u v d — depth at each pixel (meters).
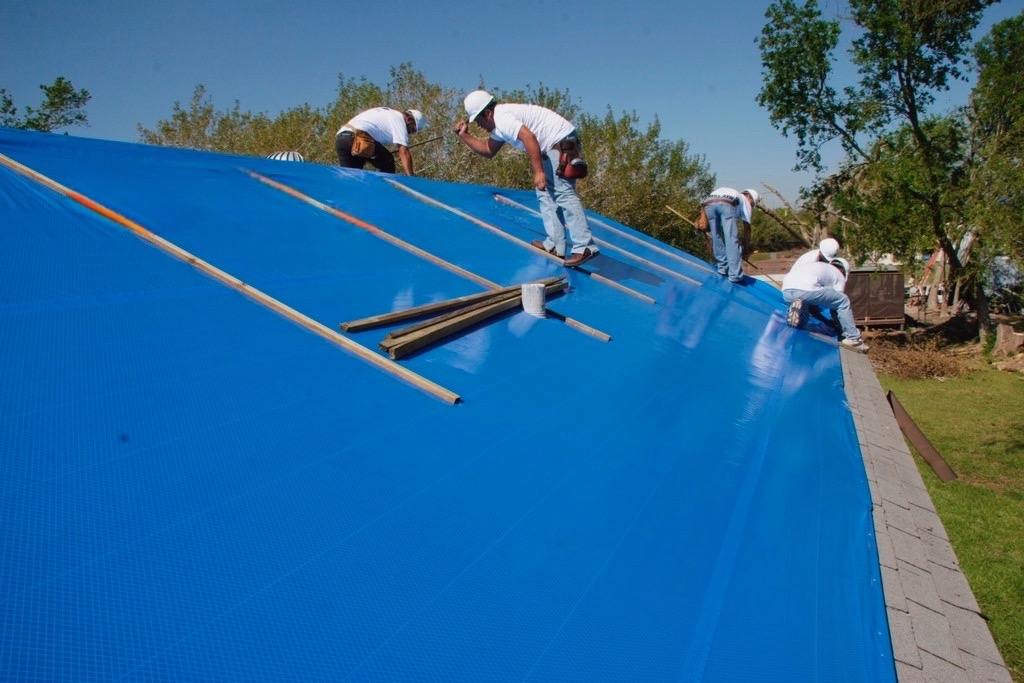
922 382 18.05
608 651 1.70
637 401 3.52
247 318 2.96
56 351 2.29
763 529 2.60
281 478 1.96
